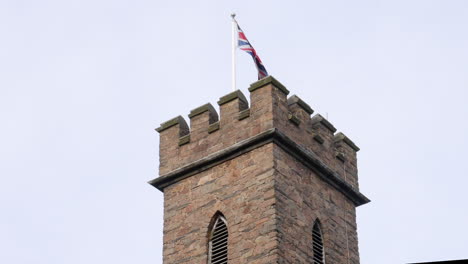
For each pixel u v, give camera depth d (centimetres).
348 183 6719
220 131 6512
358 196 6762
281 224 6053
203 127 6619
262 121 6344
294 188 6272
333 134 6825
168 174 6581
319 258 6303
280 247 5969
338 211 6588
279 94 6462
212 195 6362
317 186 6481
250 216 6138
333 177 6594
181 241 6378
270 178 6150
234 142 6412
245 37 6831
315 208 6384
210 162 6444
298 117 6550
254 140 6281
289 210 6162
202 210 6369
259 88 6462
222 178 6369
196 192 6450
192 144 6612
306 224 6259
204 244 6266
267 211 6078
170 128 6769
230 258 6109
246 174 6272
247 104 6581
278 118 6362
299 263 6072
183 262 6303
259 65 6762
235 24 6894
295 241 6109
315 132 6650
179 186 6550
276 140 6266
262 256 5975
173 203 6525
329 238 6400
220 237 6250
